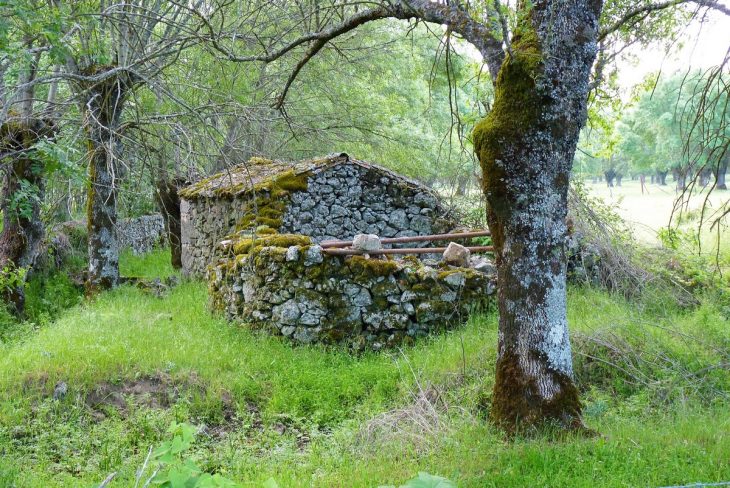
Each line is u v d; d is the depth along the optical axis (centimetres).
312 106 2188
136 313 1224
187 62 1521
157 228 2489
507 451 605
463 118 766
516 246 648
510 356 662
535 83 612
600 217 1306
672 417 740
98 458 704
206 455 707
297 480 616
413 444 686
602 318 988
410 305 1049
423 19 716
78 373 838
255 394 880
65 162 782
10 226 1430
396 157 2228
